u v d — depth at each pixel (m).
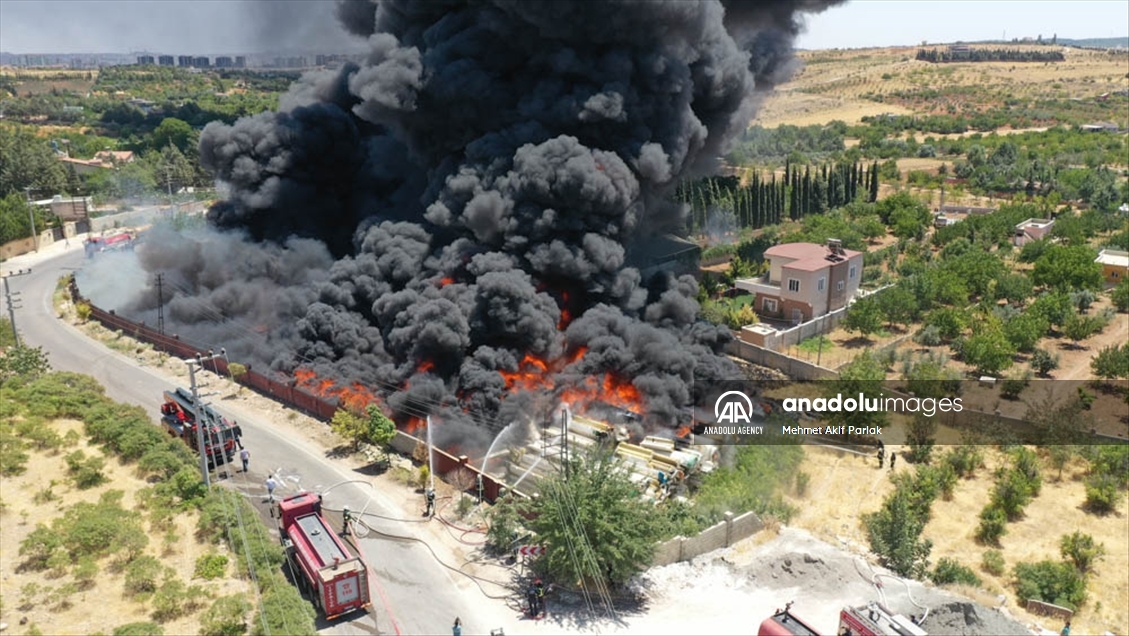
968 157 150.38
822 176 113.06
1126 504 44.44
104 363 61.38
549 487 35.00
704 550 38.25
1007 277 76.19
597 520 33.69
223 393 56.06
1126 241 92.12
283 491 42.94
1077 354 65.75
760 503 42.16
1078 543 39.16
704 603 34.66
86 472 40.47
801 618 33.72
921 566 37.94
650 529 34.53
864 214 108.31
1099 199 116.31
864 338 67.94
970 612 34.22
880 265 87.94
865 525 41.69
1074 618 35.88
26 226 99.38
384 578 35.81
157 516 37.44
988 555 39.28
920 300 73.06
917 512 42.59
